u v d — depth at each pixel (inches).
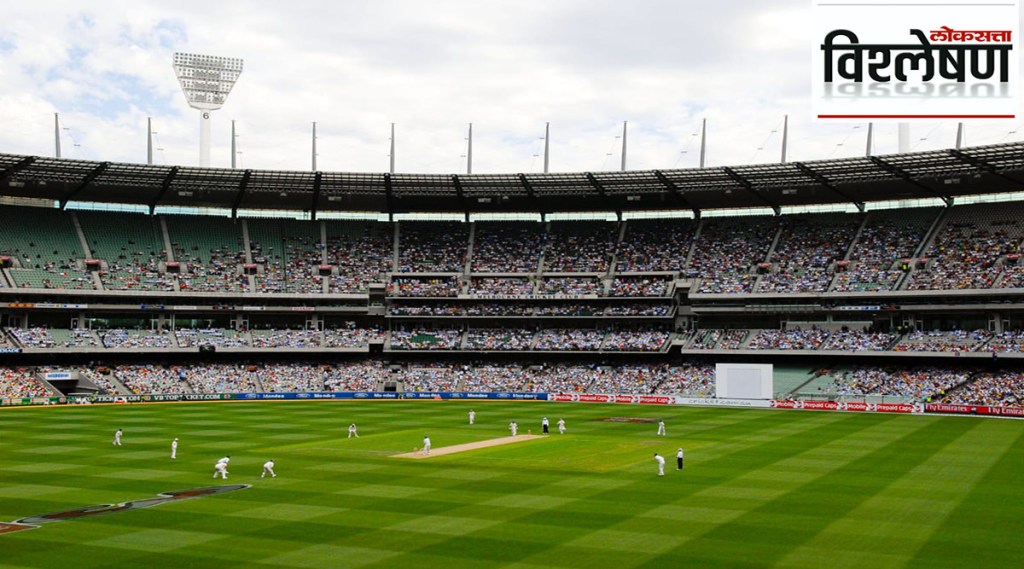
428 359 4928.6
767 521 1499.8
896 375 4101.9
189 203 5049.2
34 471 2044.8
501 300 4889.3
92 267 4579.2
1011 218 4446.4
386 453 2374.5
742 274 4699.8
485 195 4985.2
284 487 1838.1
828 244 4729.3
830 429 3006.9
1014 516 1533.0
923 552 1286.9
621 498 1715.1
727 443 2603.3
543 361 4886.8
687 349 4571.9
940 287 4153.5
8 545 1328.7
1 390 3981.3
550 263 5049.2
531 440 2691.9
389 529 1441.9
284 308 4781.0
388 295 4867.1
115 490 1800.0
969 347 3973.9
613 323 4894.2
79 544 1336.1
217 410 3769.7
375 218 5378.9
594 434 2866.6
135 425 3105.3
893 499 1697.8
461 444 2586.1
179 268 4751.5
